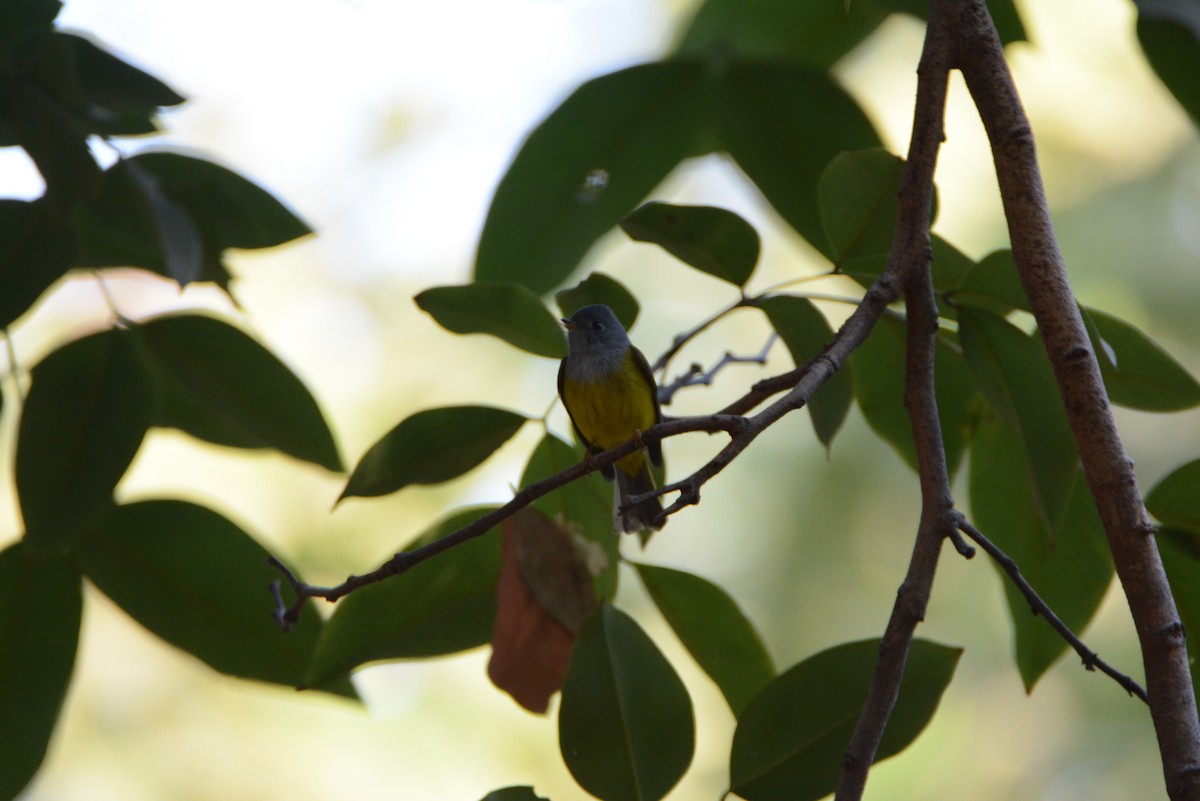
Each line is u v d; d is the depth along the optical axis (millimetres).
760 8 7176
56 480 5797
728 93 6262
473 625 5695
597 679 4887
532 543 5566
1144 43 6258
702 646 5719
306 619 5938
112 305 6094
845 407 5477
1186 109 6336
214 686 12070
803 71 6203
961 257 5355
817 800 4770
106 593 5863
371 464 5469
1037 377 5148
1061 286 4539
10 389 6082
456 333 5480
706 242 5410
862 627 12875
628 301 5906
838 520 13242
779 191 6312
